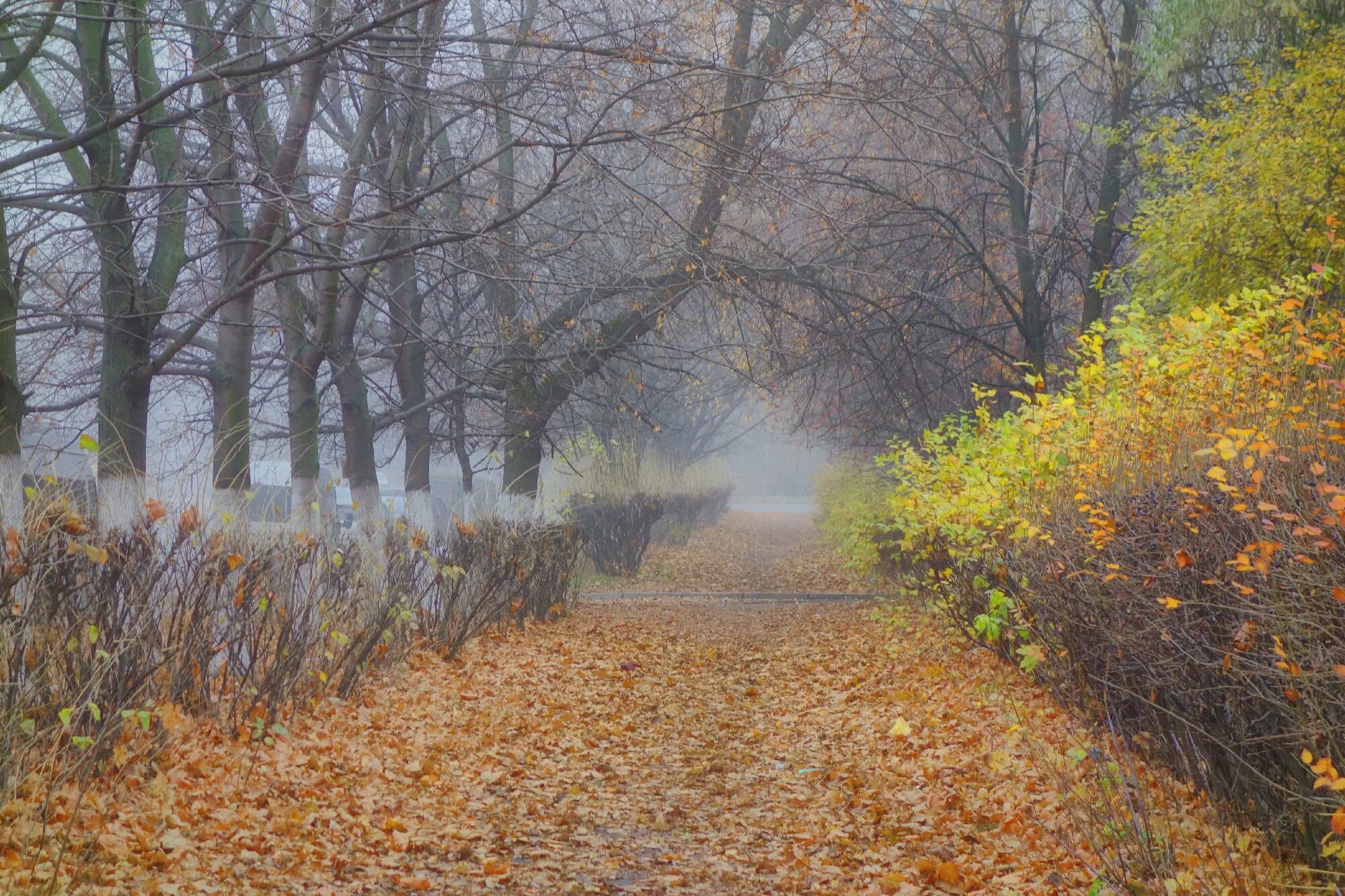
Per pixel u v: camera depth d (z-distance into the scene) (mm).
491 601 13117
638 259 15812
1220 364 7363
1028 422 8617
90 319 14477
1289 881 4445
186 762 6449
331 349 14211
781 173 14492
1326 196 12078
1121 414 7652
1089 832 5051
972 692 9070
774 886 5340
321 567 8742
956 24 18219
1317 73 12469
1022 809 6090
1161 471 6516
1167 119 14203
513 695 10008
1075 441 7816
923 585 11883
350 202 12930
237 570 7512
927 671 10344
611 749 8430
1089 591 6172
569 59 12695
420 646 11164
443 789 6922
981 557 8703
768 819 6570
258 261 10516
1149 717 6074
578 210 14961
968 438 10766
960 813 6371
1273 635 4234
